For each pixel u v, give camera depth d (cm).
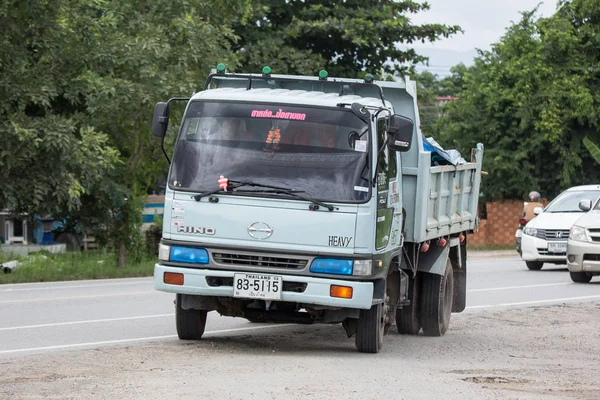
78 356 1235
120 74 2966
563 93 4588
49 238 3766
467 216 1762
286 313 1338
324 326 1662
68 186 2664
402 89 1468
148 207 4112
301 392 982
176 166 1302
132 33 2992
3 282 2558
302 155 1281
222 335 1516
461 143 4894
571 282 2638
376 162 1273
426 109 5959
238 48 4275
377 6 4572
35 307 1872
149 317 1719
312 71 4194
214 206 1279
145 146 3066
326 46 4469
